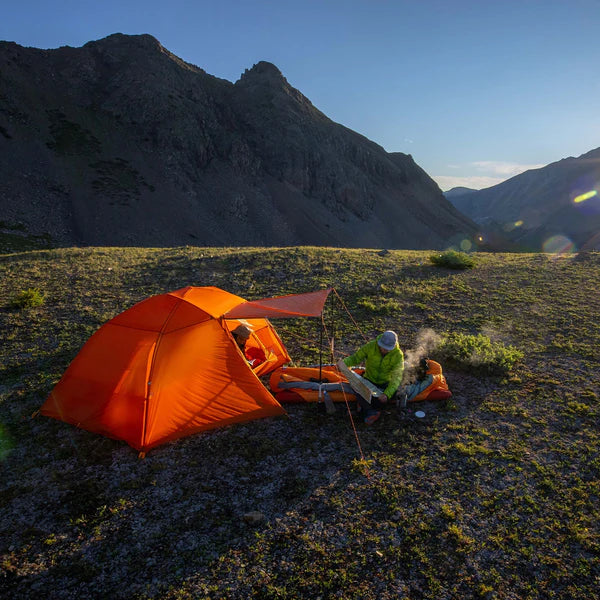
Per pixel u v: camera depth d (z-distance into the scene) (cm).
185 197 10119
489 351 636
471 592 302
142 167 10131
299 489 404
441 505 382
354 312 884
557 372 616
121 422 475
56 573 325
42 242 6700
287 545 344
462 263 1202
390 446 464
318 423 508
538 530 353
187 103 12219
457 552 334
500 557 329
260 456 452
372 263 1259
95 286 1036
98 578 320
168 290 1019
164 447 471
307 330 798
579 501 380
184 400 487
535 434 479
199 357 504
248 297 983
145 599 302
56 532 362
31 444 476
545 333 759
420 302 934
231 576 318
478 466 430
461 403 546
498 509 376
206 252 1525
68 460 451
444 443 468
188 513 380
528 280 1077
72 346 716
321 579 314
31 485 415
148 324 516
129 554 340
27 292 897
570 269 1166
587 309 858
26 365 655
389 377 510
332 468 432
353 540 347
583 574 313
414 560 328
